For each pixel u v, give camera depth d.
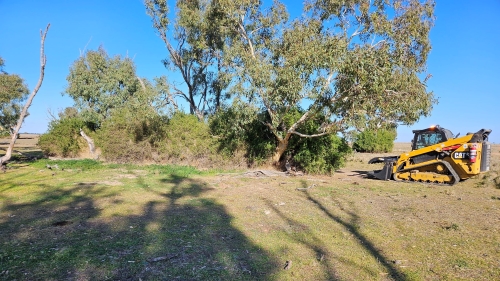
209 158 16.09
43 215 6.34
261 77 11.86
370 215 6.82
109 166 15.31
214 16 16.67
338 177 13.95
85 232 5.25
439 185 11.53
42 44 13.50
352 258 4.38
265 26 15.15
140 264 4.01
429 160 12.15
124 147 17.09
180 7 19.70
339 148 14.62
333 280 3.71
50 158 20.17
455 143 11.44
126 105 19.48
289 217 6.54
